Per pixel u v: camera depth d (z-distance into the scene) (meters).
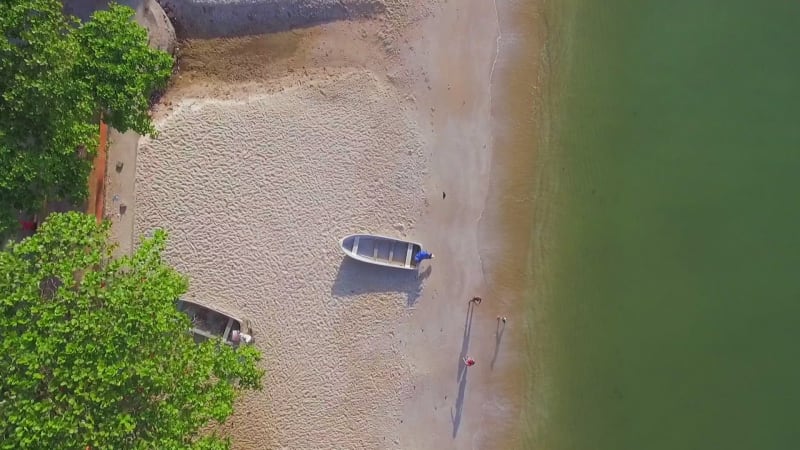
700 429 17.38
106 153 15.61
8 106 11.36
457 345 17.30
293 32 17.38
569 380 17.44
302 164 17.00
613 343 17.55
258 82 17.27
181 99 16.91
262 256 16.77
